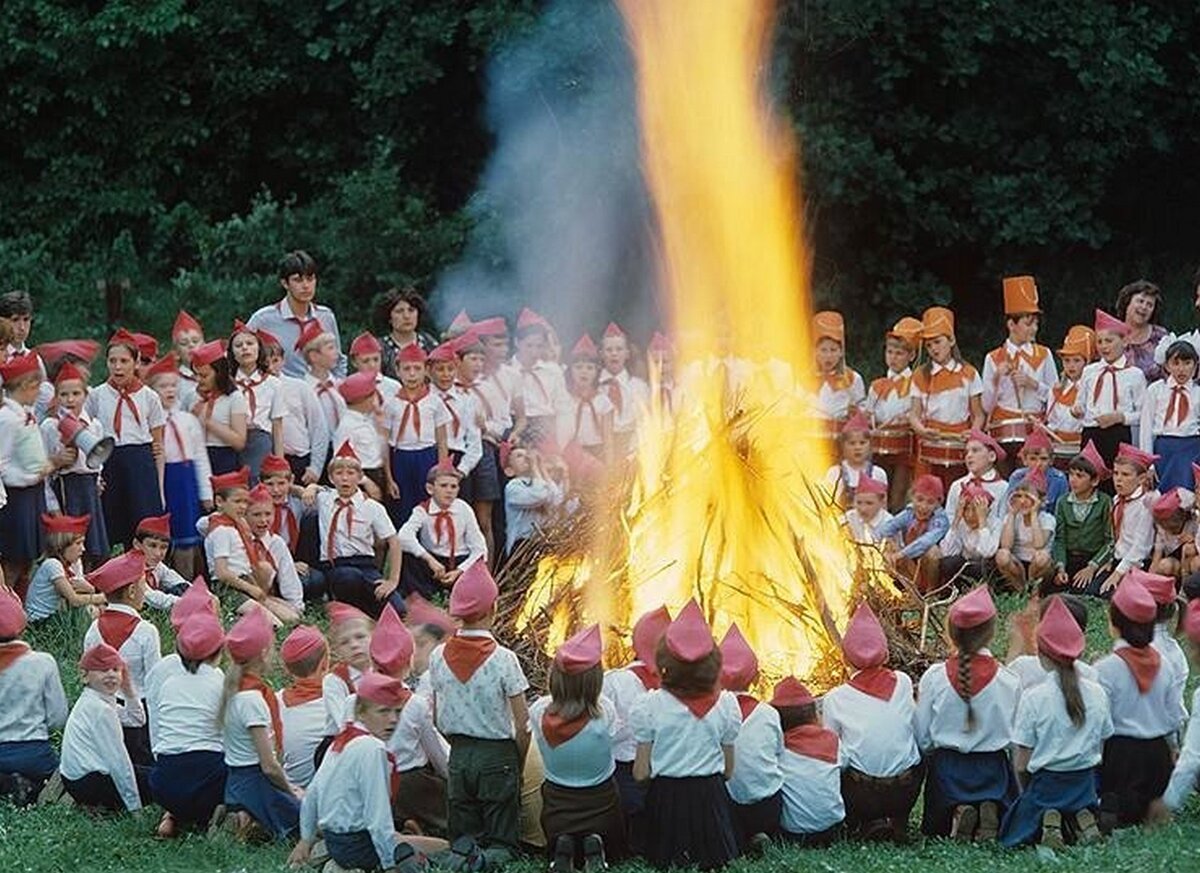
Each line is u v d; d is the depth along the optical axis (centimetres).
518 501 1534
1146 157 2578
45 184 2650
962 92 2420
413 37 2459
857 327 2430
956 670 1016
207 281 2459
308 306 1667
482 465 1602
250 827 1033
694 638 973
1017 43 2380
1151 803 1020
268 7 2614
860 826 1018
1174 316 2475
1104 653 1317
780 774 1002
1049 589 1516
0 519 1395
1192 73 2498
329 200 2519
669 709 973
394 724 978
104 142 2639
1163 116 2512
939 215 2402
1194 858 934
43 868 979
